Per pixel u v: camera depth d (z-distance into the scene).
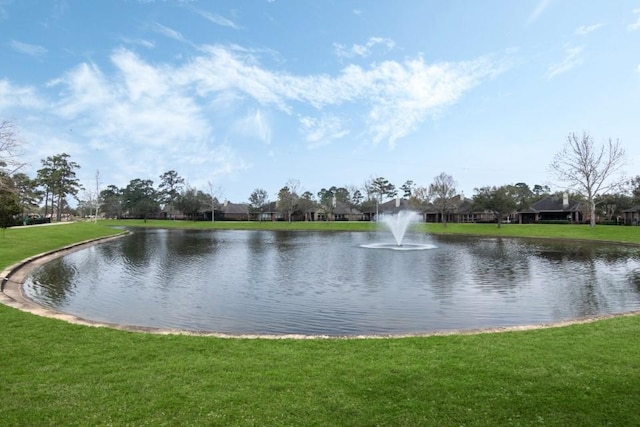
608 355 7.13
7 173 30.22
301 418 5.04
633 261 27.58
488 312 13.70
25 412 5.18
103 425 4.89
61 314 10.60
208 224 91.25
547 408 5.27
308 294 16.61
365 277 20.91
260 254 32.28
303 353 7.43
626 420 4.98
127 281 19.67
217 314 13.38
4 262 22.94
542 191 128.75
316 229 73.81
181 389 5.81
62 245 35.84
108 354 7.32
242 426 4.85
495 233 57.53
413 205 95.94
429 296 16.22
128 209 128.88
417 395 5.64
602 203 72.75
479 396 5.60
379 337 8.70
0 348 7.64
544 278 20.52
